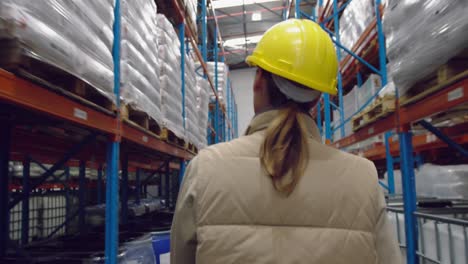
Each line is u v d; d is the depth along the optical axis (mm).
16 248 2490
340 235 764
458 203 2992
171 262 894
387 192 5066
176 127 3861
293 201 771
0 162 2387
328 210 777
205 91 6559
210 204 782
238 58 17547
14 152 3479
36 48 1291
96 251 2430
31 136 3082
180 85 4207
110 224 2146
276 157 787
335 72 1012
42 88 1432
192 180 830
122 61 2340
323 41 986
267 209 768
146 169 7492
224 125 11219
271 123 851
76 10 1646
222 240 751
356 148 6539
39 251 2469
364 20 5398
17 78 1278
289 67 921
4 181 2391
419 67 2076
